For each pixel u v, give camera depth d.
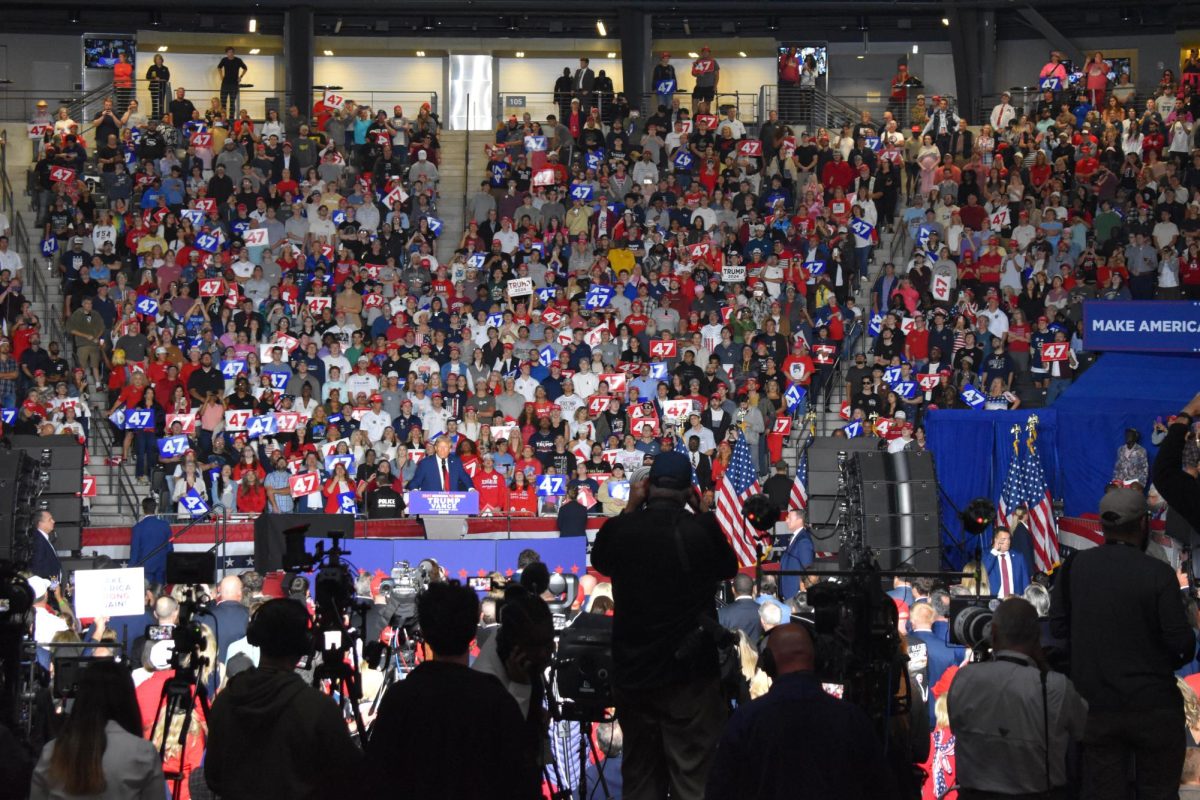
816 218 29.84
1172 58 38.97
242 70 36.31
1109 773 7.01
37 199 31.08
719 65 39.47
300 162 32.81
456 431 22.78
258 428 22.78
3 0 37.16
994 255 27.88
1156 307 21.83
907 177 32.62
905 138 33.84
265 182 31.31
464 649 5.89
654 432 23.00
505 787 5.71
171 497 22.39
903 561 16.59
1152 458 20.59
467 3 37.31
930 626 11.15
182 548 20.20
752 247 28.70
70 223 29.42
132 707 6.49
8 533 15.26
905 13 39.34
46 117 33.12
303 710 6.16
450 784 5.66
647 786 6.87
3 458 15.60
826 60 39.84
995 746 6.86
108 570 13.33
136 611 13.38
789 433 24.14
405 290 27.66
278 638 6.30
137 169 31.62
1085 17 39.00
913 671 10.84
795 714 5.76
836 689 9.05
